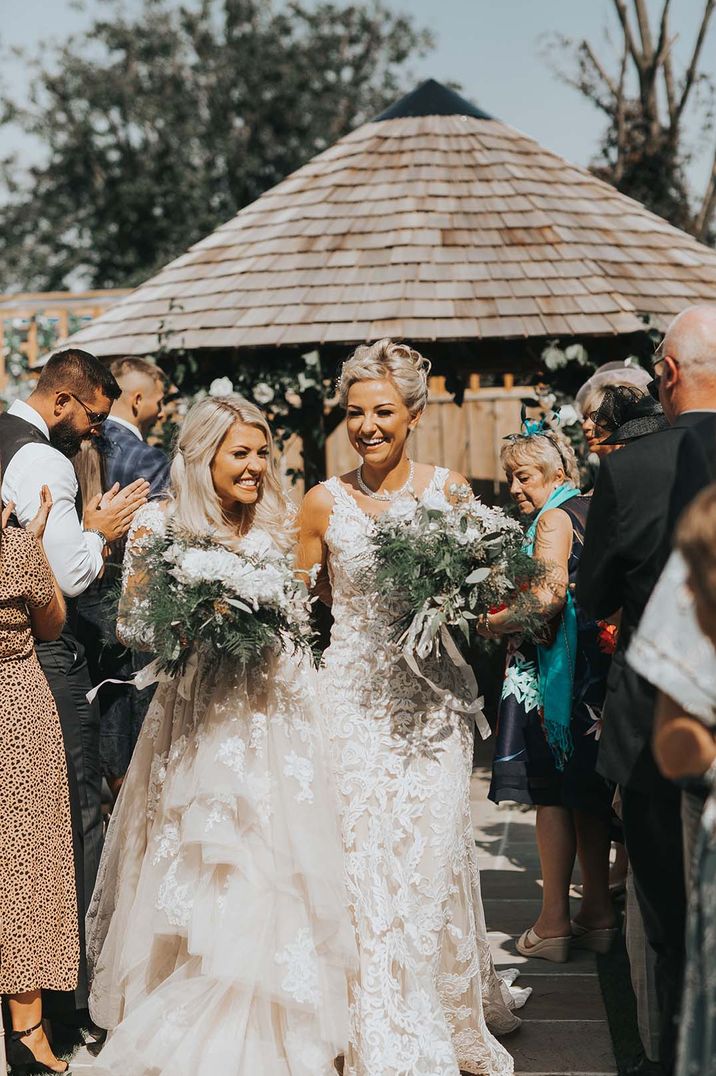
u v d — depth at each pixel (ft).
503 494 37.40
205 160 112.78
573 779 14.90
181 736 12.07
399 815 11.93
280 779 11.58
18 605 12.22
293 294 27.96
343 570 12.48
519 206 29.78
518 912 17.74
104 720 17.37
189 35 117.39
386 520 12.06
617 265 28.50
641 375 16.57
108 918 12.97
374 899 11.69
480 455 37.52
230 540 12.16
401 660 12.28
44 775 12.39
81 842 13.53
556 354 26.32
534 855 20.89
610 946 15.97
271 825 11.51
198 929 11.24
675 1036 10.37
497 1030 13.38
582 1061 12.77
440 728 12.24
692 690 8.09
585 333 26.07
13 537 12.16
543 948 15.66
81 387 14.19
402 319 26.58
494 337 26.02
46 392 14.21
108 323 29.63
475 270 27.89
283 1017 11.15
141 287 30.94
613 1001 14.33
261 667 11.75
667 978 10.53
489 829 22.71
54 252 114.01
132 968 11.87
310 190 31.22
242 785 11.43
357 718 12.25
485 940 13.04
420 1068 11.24
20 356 41.24
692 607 8.20
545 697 14.83
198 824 11.38
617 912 17.28
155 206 112.57
